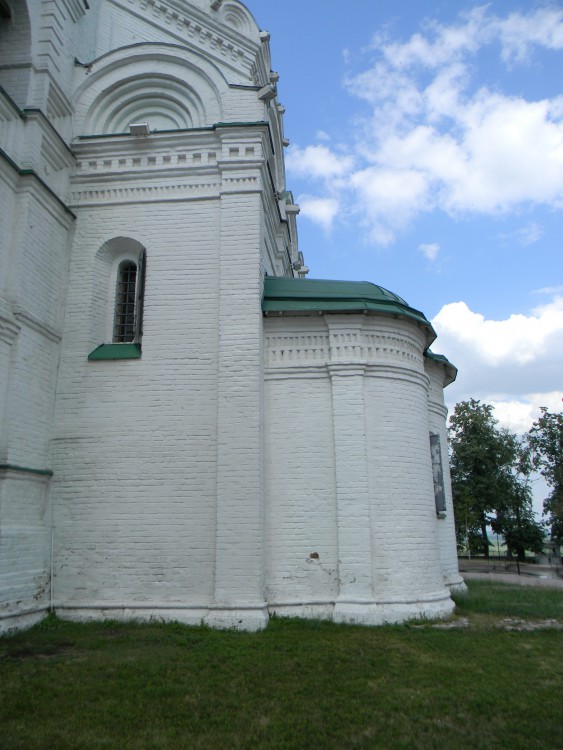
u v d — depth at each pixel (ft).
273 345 44.55
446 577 52.90
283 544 40.52
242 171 44.96
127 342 45.03
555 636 35.19
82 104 47.91
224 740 19.52
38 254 40.83
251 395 40.37
